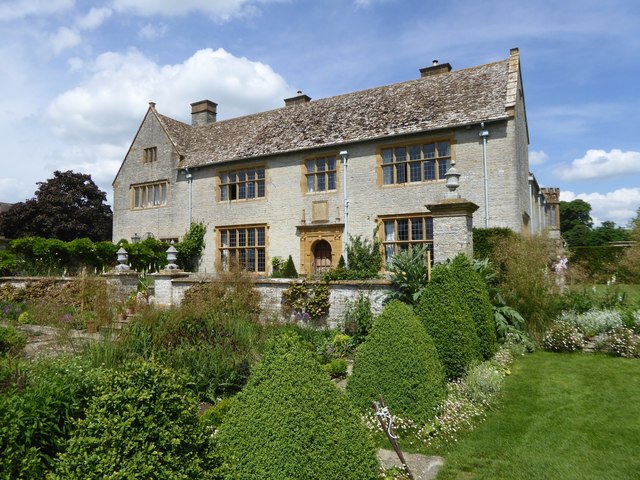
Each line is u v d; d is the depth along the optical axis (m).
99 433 2.57
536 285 10.16
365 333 10.35
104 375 3.05
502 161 15.99
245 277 12.96
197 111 27.98
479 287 8.38
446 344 7.07
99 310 10.73
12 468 3.06
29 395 3.60
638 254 13.92
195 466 2.69
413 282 9.80
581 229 47.66
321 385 3.52
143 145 25.91
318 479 3.12
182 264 23.56
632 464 4.75
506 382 7.50
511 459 4.92
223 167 22.70
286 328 10.09
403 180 18.08
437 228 9.83
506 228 14.20
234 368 7.11
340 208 19.19
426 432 5.34
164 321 7.84
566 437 5.42
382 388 5.70
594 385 7.25
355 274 12.10
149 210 25.39
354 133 19.11
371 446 3.69
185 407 2.82
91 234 35.69
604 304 11.20
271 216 21.11
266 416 3.25
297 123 22.05
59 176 35.84
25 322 12.81
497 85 17.33
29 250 21.48
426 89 19.36
